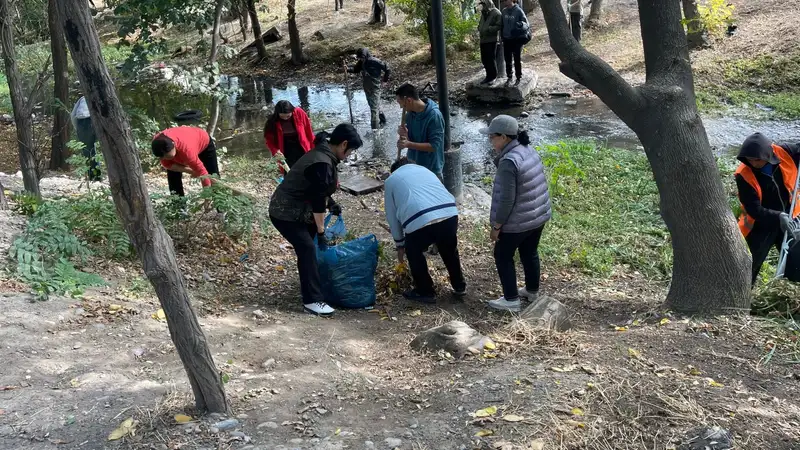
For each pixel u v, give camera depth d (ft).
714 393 13.84
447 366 16.10
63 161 36.96
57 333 16.70
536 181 19.39
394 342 18.16
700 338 16.67
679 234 18.56
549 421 12.74
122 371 15.15
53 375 14.84
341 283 20.62
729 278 18.21
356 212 30.53
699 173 18.20
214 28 37.78
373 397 14.52
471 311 20.85
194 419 13.04
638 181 32.35
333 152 19.20
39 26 38.24
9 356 15.29
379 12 78.13
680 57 18.86
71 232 22.09
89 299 18.75
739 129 41.75
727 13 54.65
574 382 14.24
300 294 21.58
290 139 28.40
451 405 13.79
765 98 47.24
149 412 13.25
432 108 23.70
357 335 18.65
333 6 89.61
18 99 25.77
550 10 18.93
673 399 13.44
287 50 77.51
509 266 20.30
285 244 25.85
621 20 66.39
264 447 12.26
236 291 21.36
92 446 12.20
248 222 23.73
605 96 18.89
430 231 20.15
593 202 30.42
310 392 14.64
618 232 27.14
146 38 34.06
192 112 55.93
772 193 18.74
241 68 75.61
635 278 23.85
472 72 60.85
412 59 67.21
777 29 55.57
